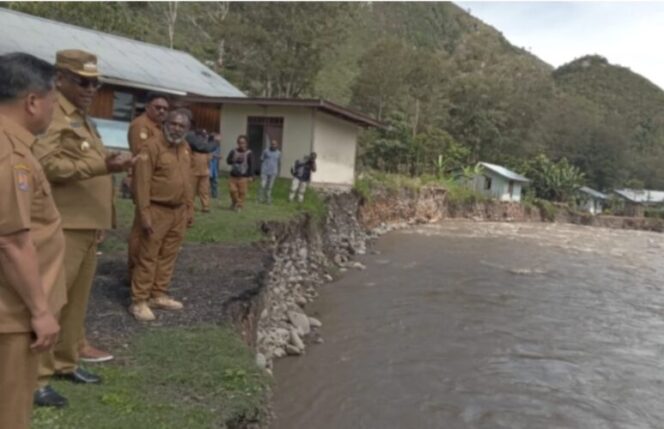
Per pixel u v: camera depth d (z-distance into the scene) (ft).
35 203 8.29
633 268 72.23
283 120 71.92
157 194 19.21
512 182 167.12
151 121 19.11
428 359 31.86
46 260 8.46
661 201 239.71
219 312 20.86
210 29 157.48
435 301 44.80
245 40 130.62
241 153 47.52
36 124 8.09
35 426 11.62
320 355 31.12
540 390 28.76
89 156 13.30
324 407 25.03
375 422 24.13
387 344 33.94
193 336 18.28
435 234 91.66
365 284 49.19
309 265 48.88
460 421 24.84
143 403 13.61
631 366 33.17
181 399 14.23
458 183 147.33
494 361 32.40
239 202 47.91
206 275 26.20
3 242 7.39
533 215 160.04
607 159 249.55
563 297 50.26
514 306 45.39
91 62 13.23
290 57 129.90
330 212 64.13
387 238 81.25
